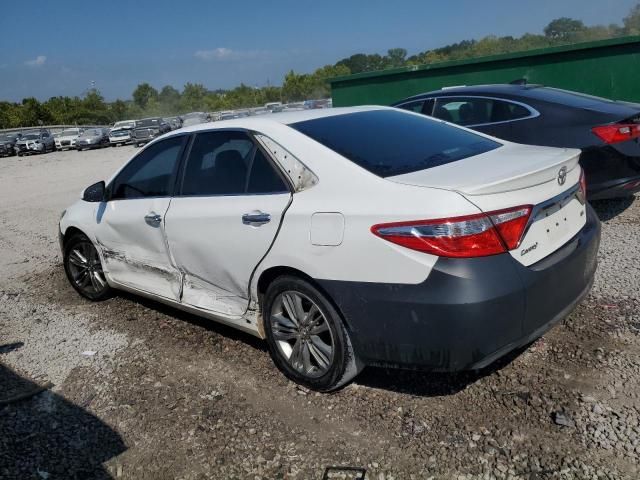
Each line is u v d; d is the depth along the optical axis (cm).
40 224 980
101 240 497
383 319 293
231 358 401
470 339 275
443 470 271
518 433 290
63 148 4128
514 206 283
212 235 378
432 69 1205
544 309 294
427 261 276
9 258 755
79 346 449
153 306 517
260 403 342
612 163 574
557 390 321
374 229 290
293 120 378
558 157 327
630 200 695
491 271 273
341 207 306
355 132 364
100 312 517
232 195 371
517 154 343
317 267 314
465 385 335
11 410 362
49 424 344
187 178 412
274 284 345
